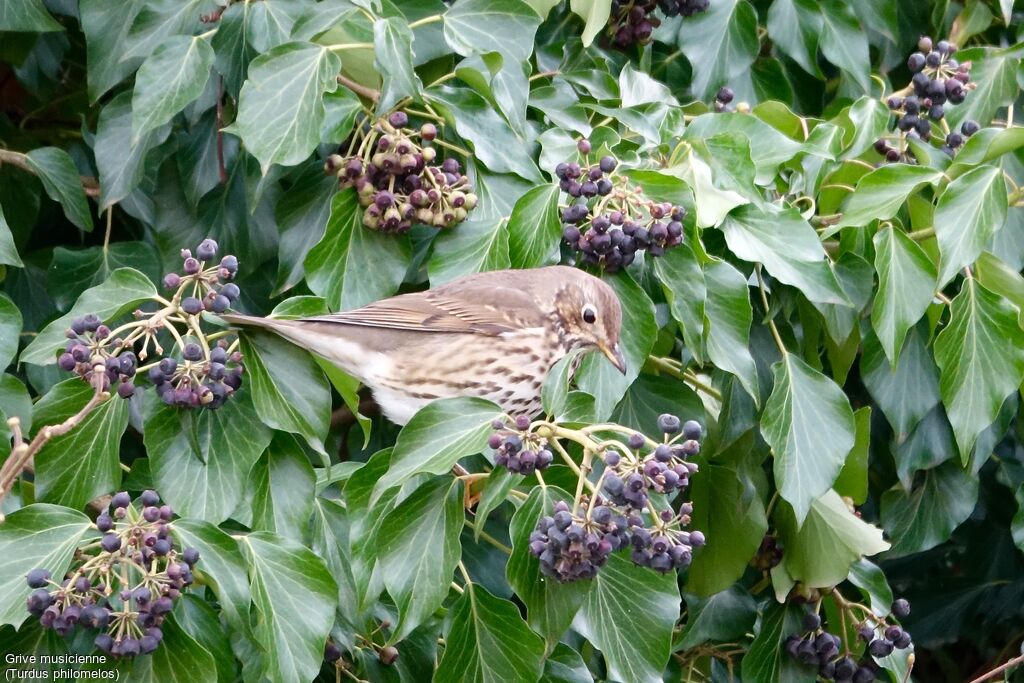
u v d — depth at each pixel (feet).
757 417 35.19
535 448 25.73
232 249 36.17
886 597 37.45
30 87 42.37
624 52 42.09
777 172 36.60
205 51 32.68
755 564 39.06
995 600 46.85
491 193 34.17
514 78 33.99
